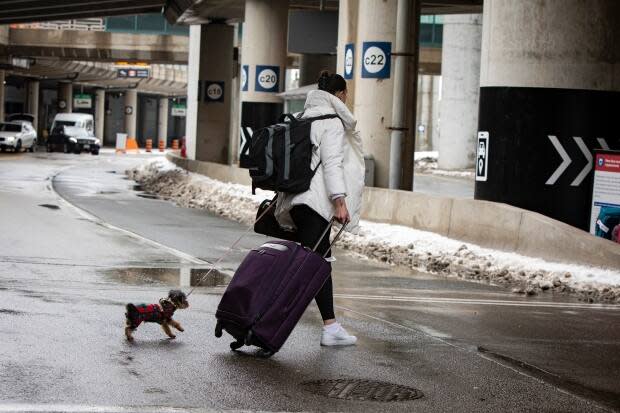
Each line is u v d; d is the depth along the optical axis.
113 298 9.80
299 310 7.30
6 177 32.19
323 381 6.73
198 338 7.97
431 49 64.38
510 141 16.75
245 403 6.03
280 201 7.73
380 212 19.20
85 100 93.88
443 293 11.77
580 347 8.52
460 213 16.55
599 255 13.32
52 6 46.75
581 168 16.73
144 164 44.81
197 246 15.69
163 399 6.02
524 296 11.92
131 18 69.00
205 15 42.41
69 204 22.73
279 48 35.69
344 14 25.50
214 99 44.47
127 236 16.50
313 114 7.64
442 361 7.60
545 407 6.34
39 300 9.37
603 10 16.50
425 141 86.12
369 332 8.70
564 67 16.52
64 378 6.38
